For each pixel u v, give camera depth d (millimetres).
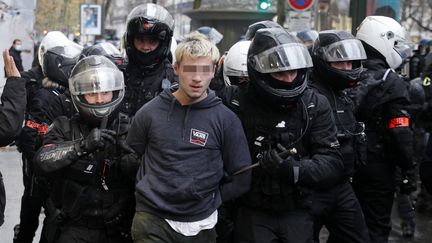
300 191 4047
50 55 5031
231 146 3744
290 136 4047
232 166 3771
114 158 3818
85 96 3852
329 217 4727
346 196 4680
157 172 3609
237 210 4180
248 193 4070
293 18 10242
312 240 4234
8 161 10633
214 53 3617
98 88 3830
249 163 3807
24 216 5426
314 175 3975
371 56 5484
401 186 5691
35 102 4934
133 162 3732
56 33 5625
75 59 5113
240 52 5344
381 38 5438
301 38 7723
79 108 3893
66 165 3730
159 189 3572
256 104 4082
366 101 5180
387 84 5152
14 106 4004
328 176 4039
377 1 10000
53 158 3756
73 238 3893
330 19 24656
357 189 5387
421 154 7926
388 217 5402
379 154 5250
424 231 7305
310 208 4219
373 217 5355
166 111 3678
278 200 4027
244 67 5293
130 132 3752
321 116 4109
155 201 3570
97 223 3898
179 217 3586
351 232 4715
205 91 3701
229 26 13562
